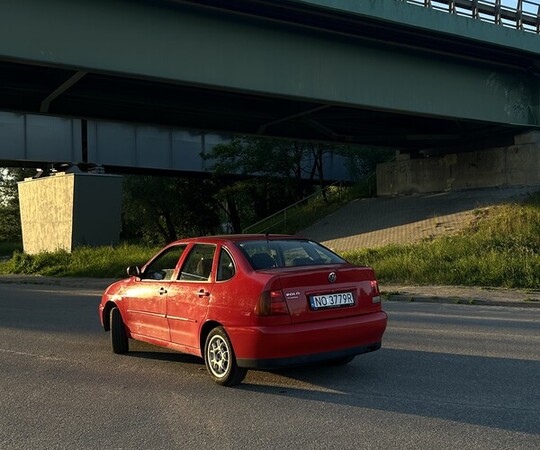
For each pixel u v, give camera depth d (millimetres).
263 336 5965
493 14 23891
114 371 7309
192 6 18562
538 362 7473
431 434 4902
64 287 20266
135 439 4922
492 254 16953
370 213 31953
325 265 6691
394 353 8086
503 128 29219
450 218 26250
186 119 27266
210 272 6770
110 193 29594
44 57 16453
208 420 5375
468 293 14242
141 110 25828
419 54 23828
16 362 7867
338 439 4832
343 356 6410
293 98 21141
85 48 17031
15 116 33438
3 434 5094
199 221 50344
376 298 6770
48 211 30156
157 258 7887
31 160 33969
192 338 6844
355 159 43531
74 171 29688
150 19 17984
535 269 15500
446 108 24766
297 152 39438
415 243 22172
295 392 6254
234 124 28719
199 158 40812
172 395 6211
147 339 7719
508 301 13023
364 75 22406
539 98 27859
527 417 5305
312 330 6121
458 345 8594
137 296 7824
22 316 12383
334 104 22250
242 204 44375
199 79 18891
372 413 5496
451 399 5902
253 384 6605
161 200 47750
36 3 16297
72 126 35375
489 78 26266
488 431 4953
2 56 15914
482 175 30641
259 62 20016
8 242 67125
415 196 33219
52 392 6395
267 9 19469
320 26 20703
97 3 17172
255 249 6730
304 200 40812
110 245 28766
